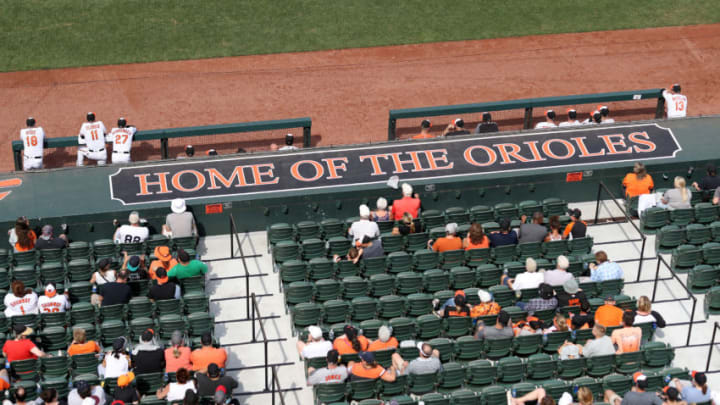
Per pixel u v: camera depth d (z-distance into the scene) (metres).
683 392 21.09
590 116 35.47
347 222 28.64
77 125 35.97
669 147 31.66
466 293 24.62
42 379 22.39
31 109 36.66
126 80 38.31
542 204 29.30
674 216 28.27
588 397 20.02
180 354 21.88
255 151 33.62
